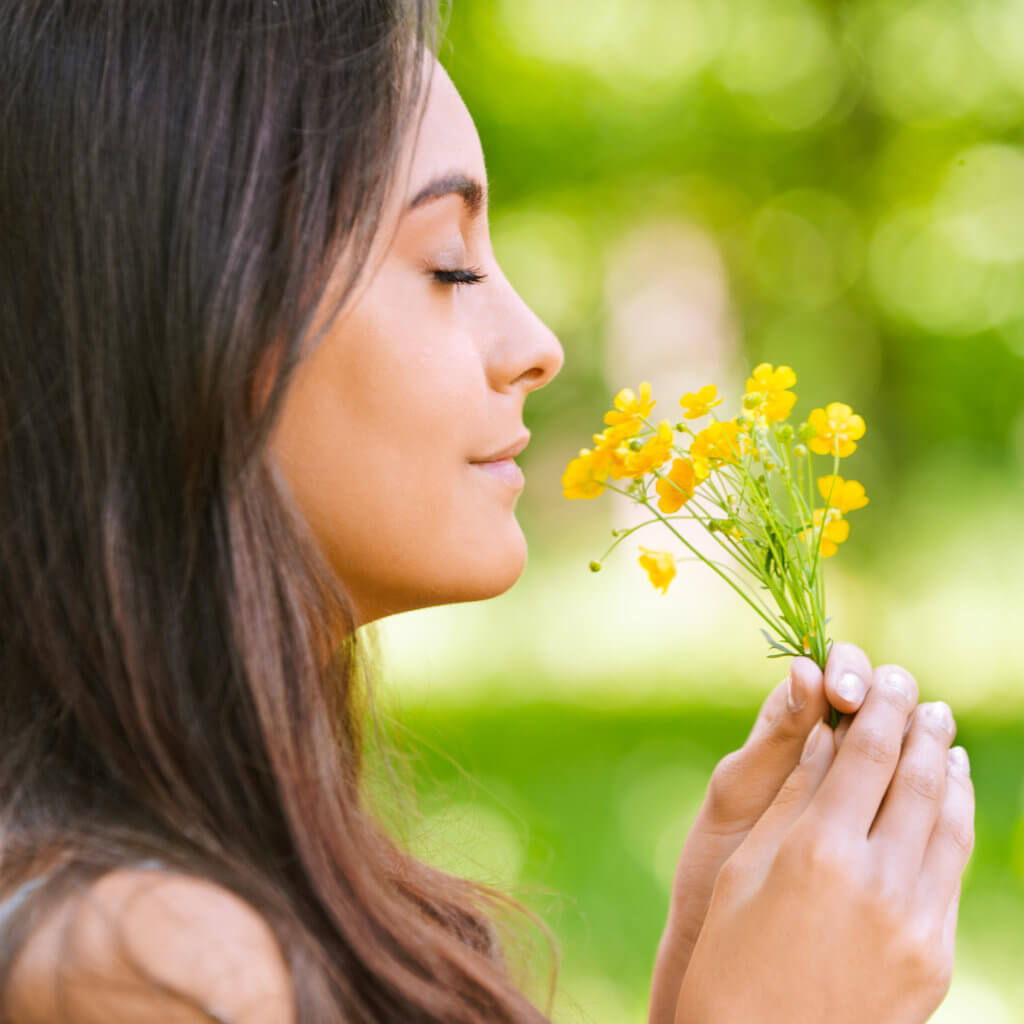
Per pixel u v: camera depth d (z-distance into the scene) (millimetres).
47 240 1677
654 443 1760
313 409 1688
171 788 1661
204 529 1669
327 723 1687
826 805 1702
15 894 1626
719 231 8945
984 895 4488
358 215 1681
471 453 1709
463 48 8320
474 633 10266
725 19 8289
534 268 10031
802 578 1760
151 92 1672
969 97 7758
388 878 1758
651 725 7449
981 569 8055
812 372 8633
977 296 7965
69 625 1675
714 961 1691
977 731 6727
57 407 1679
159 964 1609
